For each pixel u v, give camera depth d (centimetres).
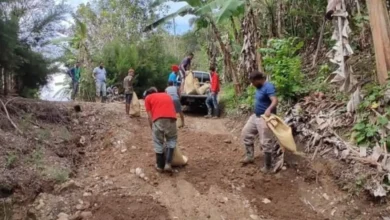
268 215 622
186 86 1296
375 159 646
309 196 655
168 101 711
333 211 622
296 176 696
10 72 930
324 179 676
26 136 750
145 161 752
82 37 1948
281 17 1179
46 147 745
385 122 666
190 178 704
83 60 1884
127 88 1016
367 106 714
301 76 933
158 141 704
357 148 681
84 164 752
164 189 670
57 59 1030
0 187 595
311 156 725
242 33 1230
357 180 636
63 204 604
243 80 1205
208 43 1878
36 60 960
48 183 634
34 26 934
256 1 1178
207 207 634
